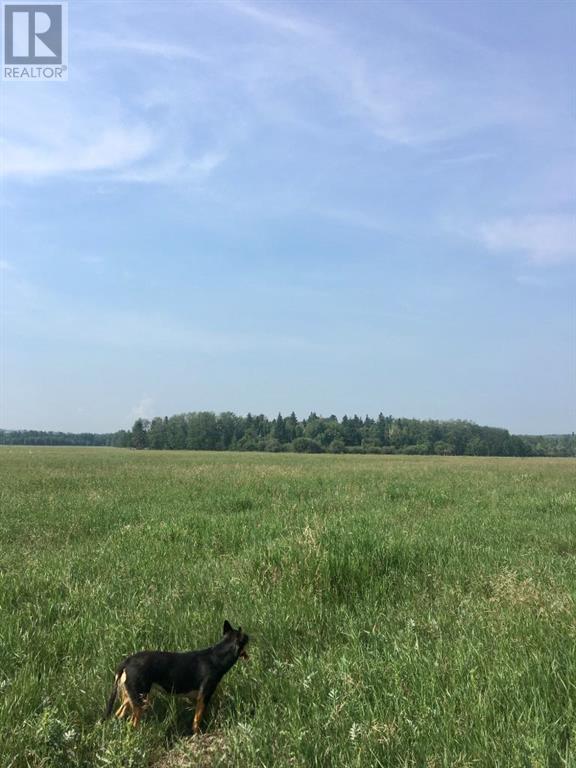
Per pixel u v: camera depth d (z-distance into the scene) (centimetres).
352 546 721
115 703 429
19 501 1438
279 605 593
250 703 438
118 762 358
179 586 675
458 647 473
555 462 5266
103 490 1733
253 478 2203
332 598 633
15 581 660
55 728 380
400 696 411
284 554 703
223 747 382
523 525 1105
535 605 565
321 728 388
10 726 395
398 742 369
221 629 542
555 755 354
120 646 503
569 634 488
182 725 426
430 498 1534
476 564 759
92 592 629
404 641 500
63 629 537
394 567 733
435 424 13462
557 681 420
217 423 13350
